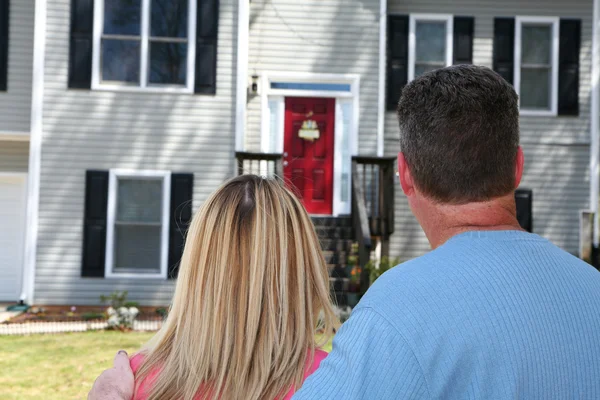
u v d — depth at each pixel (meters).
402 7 11.50
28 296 10.15
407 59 11.42
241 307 1.39
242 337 1.38
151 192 10.49
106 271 10.25
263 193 1.49
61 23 10.38
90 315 9.45
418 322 1.06
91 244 10.26
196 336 1.38
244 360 1.36
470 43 11.45
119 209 10.43
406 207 11.26
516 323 1.07
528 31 11.59
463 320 1.06
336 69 11.11
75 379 5.92
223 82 10.59
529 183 11.38
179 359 1.38
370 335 1.06
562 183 11.39
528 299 1.10
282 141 11.15
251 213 1.45
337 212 11.09
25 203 11.92
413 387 1.02
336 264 9.95
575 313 1.12
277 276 1.42
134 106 10.45
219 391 1.34
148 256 10.44
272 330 1.39
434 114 1.22
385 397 1.02
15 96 10.88
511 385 1.03
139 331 8.58
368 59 11.15
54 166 10.30
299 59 11.09
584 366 1.08
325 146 11.22
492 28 11.52
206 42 10.55
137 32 10.50
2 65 10.84
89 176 10.29
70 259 10.24
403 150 1.31
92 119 10.38
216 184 10.50
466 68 1.26
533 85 11.54
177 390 1.36
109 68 10.48
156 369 1.40
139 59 10.51
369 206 11.06
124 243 10.43
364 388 1.03
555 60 11.45
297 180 11.12
